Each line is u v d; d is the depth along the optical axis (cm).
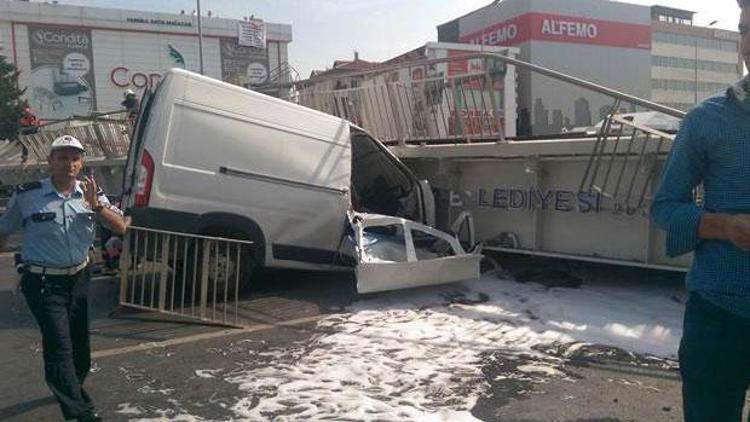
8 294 759
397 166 823
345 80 1060
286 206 709
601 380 457
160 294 615
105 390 439
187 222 649
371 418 390
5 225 386
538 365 488
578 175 740
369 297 704
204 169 656
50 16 4728
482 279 780
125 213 636
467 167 863
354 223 712
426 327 586
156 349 529
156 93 644
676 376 464
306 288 754
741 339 208
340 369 476
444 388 441
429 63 869
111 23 4938
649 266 685
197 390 438
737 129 205
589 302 670
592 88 686
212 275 671
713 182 211
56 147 381
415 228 718
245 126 680
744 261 204
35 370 487
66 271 380
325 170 735
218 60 5400
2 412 409
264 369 478
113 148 1286
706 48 8238
